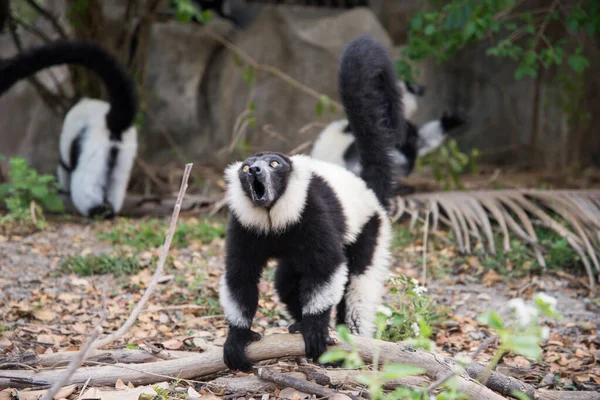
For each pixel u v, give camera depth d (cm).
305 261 404
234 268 410
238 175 406
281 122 1114
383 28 1203
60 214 889
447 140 1196
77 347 469
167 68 1121
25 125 1206
